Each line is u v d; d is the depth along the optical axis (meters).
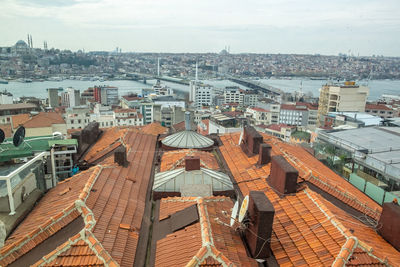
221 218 21.06
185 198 23.52
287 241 19.44
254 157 32.81
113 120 122.94
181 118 136.00
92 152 38.84
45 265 16.19
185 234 19.28
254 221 18.69
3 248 17.55
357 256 16.67
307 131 107.94
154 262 18.25
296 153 35.88
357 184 35.28
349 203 24.47
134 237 20.12
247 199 19.59
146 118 158.75
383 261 16.69
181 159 32.06
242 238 20.28
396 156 39.16
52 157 32.47
